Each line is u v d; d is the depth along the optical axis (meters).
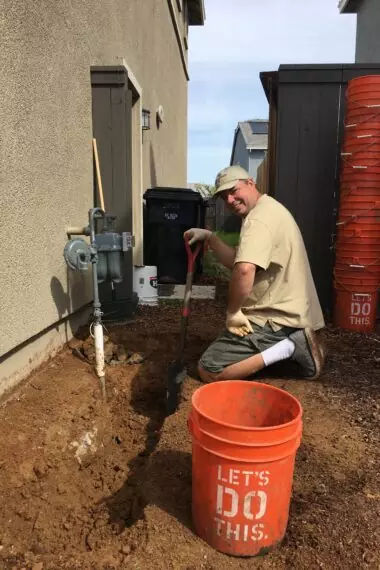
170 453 2.52
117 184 4.92
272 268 3.18
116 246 3.78
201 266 8.31
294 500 2.15
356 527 1.95
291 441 1.84
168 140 11.29
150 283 6.03
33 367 3.33
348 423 2.79
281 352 3.22
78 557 1.94
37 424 2.76
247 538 1.85
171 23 11.44
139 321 5.10
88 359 3.86
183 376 3.50
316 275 5.23
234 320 3.11
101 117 4.80
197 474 1.92
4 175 2.75
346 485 2.24
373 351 4.10
